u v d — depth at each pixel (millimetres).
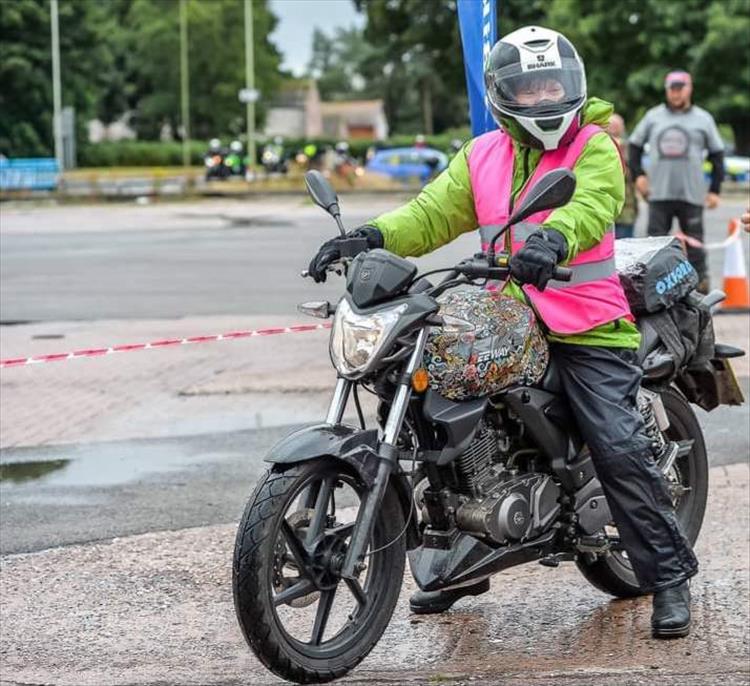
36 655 5426
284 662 4730
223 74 109125
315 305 5117
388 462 4770
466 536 5117
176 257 22344
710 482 7801
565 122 5117
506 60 5152
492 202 5379
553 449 5305
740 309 14477
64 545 6945
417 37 67375
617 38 48250
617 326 5316
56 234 27609
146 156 87125
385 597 5016
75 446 9070
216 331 13773
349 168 46375
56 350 12680
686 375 6086
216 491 7938
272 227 29250
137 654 5426
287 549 4805
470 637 5566
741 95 47094
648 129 14242
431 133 123875
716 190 14352
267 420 9727
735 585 6086
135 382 11109
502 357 4980
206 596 6121
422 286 4875
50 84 74812
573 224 4957
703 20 46656
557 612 5863
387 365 4758
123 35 108750
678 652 5316
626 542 5363
